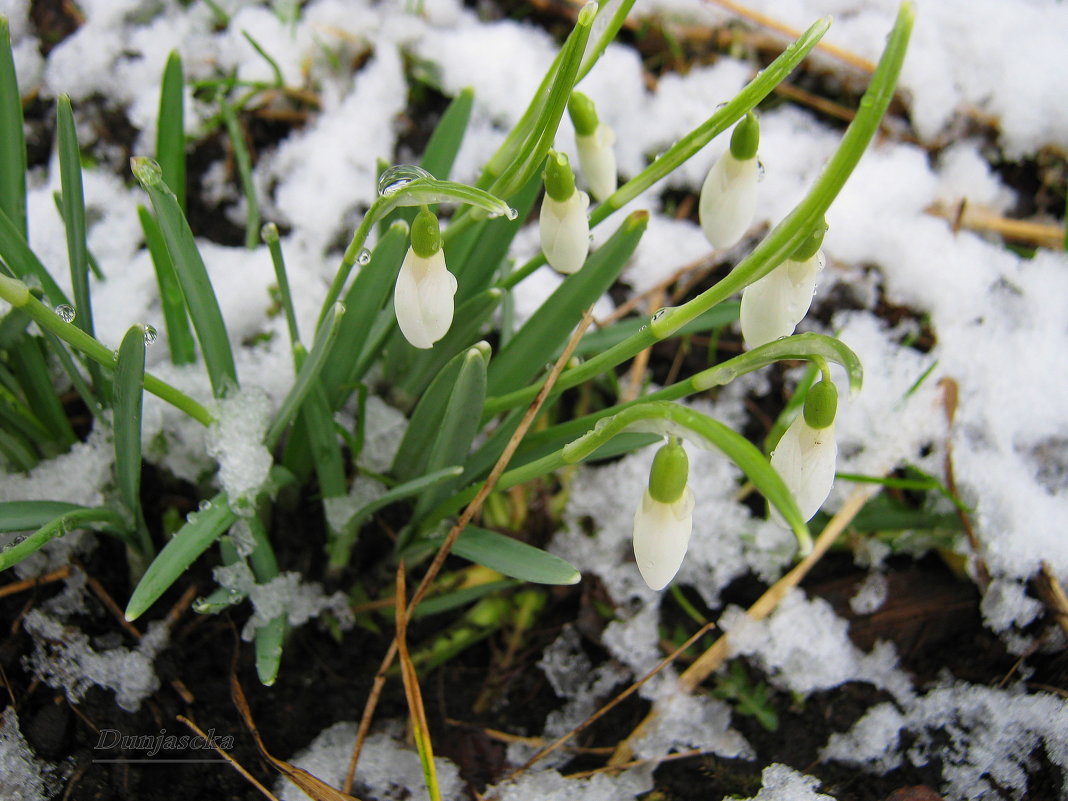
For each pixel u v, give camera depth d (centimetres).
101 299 33
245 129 36
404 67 37
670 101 37
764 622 31
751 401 34
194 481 31
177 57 28
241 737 29
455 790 29
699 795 29
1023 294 34
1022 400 33
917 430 32
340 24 37
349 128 36
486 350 25
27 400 29
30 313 23
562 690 31
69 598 29
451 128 30
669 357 34
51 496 29
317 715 30
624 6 24
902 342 34
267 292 34
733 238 25
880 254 35
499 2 39
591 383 33
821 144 37
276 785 29
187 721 29
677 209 36
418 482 26
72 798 28
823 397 22
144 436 30
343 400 29
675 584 31
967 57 37
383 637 31
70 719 28
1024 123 36
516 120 37
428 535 29
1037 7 38
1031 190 37
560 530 32
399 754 29
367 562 31
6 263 26
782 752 30
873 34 37
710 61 38
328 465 29
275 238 26
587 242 25
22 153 27
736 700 30
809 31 23
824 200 21
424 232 23
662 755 30
